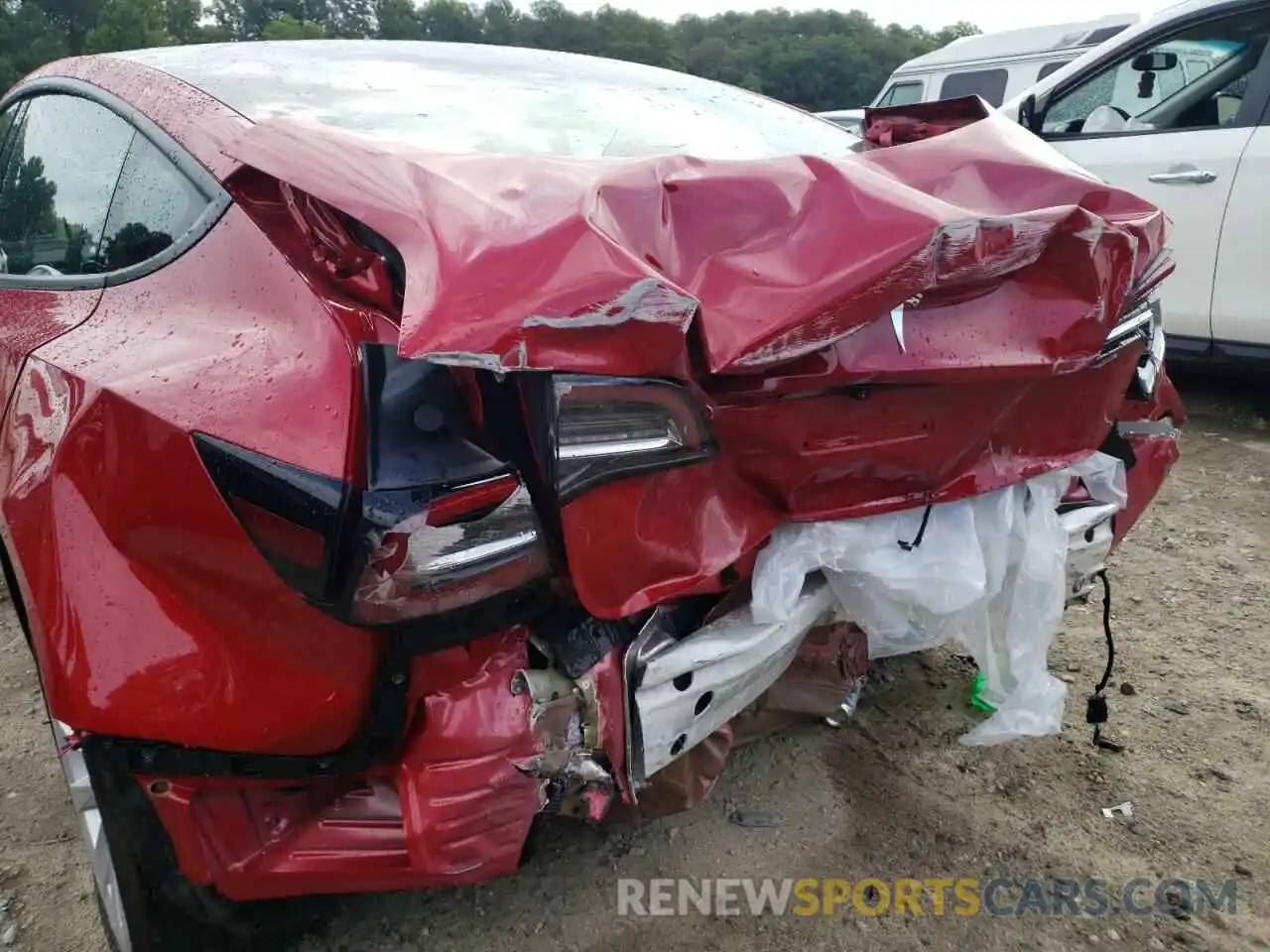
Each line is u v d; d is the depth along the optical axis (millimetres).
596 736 1517
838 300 1355
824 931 1954
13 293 2193
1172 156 4879
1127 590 3398
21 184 2531
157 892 1582
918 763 2457
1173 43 4984
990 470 1836
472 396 1376
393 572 1305
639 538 1456
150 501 1410
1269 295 4648
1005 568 1937
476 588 1357
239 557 1368
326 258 1505
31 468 1582
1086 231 1574
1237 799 2336
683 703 1601
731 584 1694
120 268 1912
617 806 1749
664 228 1441
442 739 1446
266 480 1322
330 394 1351
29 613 1528
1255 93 4656
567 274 1230
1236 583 3438
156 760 1437
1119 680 2840
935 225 1371
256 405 1379
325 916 1953
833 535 1734
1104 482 2225
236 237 1630
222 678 1402
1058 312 1634
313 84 2068
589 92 2352
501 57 2562
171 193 1818
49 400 1645
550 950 1900
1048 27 9938
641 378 1358
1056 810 2299
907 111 2377
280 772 1458
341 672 1408
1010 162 1807
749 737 2203
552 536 1397
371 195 1390
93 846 1565
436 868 1480
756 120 2451
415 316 1202
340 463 1303
